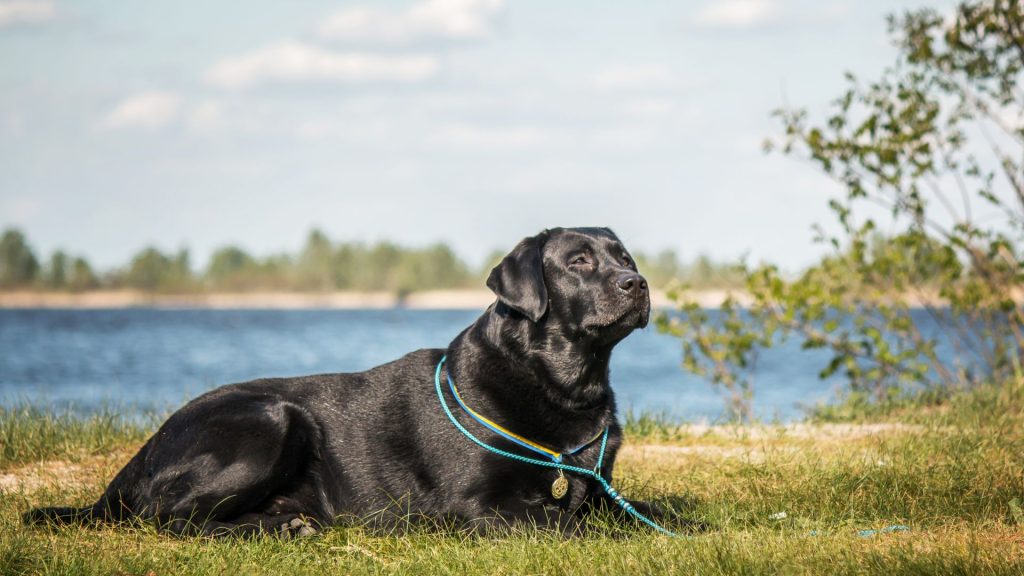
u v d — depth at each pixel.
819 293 11.47
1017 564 4.45
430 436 5.71
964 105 11.45
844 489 6.26
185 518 5.48
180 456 5.58
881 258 11.59
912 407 10.68
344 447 5.82
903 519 5.69
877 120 11.23
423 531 5.60
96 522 5.65
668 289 12.20
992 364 11.55
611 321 5.53
